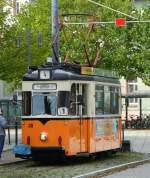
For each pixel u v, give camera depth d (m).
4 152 29.84
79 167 23.44
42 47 36.34
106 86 26.78
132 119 58.88
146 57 57.75
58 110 23.98
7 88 60.94
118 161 26.00
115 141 27.89
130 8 57.94
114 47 56.88
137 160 26.47
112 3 56.69
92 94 25.23
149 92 65.38
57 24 29.89
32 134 24.16
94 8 56.16
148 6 58.28
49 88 24.20
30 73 24.64
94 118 25.39
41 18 53.22
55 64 24.73
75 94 24.39
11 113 55.84
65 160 26.53
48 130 23.97
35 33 36.75
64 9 55.12
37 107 24.25
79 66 24.95
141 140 41.16
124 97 58.06
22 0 59.03
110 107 27.28
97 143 25.67
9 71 34.88
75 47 51.81
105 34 56.25
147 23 57.62
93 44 53.53
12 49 34.56
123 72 57.97
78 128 24.41
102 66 56.00
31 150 24.11
